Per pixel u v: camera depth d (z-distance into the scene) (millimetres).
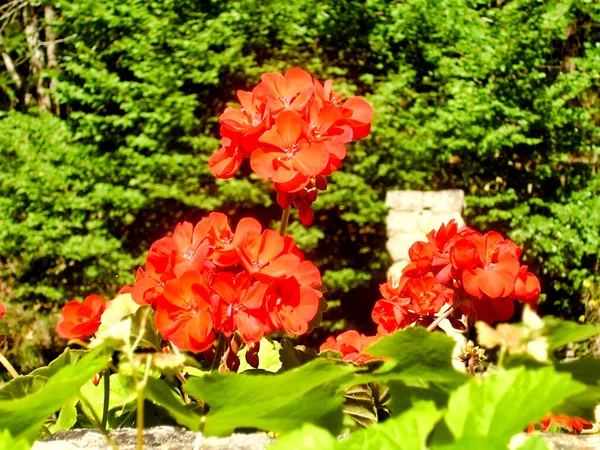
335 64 9625
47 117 9695
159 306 1146
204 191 9117
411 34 9297
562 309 10023
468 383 531
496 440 504
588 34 10320
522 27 9117
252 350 1303
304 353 1407
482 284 1404
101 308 1464
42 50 12336
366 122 1399
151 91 8938
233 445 888
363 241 9555
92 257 9344
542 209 9977
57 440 955
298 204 1412
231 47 9047
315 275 1226
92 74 9102
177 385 1398
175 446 900
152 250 1262
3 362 1456
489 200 9297
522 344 624
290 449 518
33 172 8992
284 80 1420
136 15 9125
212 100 9508
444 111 9109
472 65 9141
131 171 9258
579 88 9336
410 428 524
